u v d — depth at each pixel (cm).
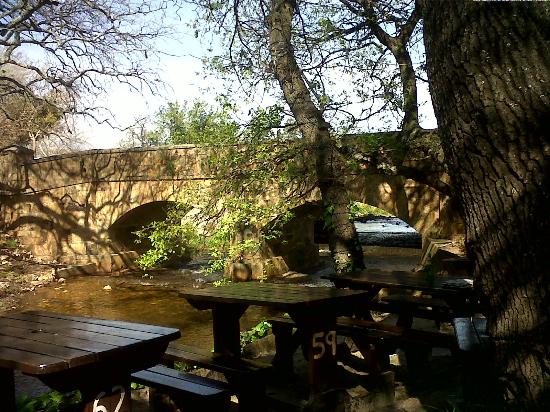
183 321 1462
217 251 950
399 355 684
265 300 472
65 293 1855
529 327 358
